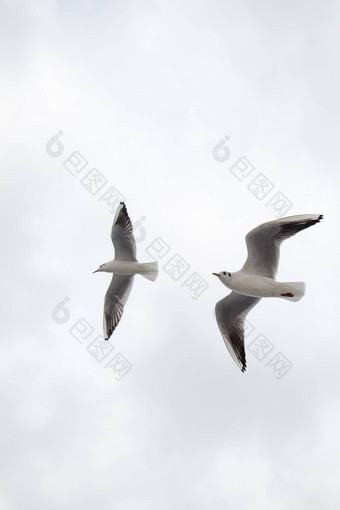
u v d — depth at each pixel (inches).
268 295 560.7
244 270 574.9
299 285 554.9
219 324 609.9
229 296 603.2
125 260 678.5
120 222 676.7
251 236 561.0
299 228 553.6
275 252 563.8
